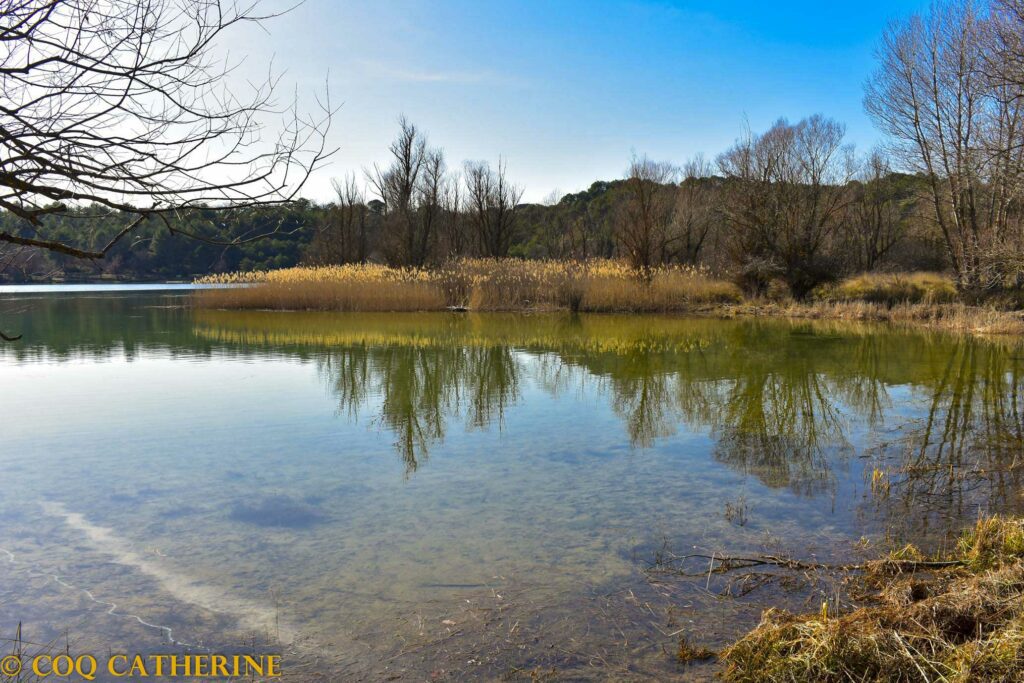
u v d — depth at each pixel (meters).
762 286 22.66
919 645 2.69
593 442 6.37
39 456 5.97
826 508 4.62
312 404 8.07
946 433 6.57
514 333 15.53
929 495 4.84
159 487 5.15
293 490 5.08
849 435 6.55
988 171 12.62
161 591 3.56
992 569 3.29
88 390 8.90
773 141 23.20
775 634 2.83
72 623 3.26
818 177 23.27
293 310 22.58
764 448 6.12
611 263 24.22
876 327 16.64
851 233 33.72
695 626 3.14
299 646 3.05
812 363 11.03
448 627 3.17
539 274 22.81
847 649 2.65
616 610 3.30
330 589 3.55
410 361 11.38
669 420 7.22
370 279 23.14
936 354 12.00
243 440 6.48
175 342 13.94
